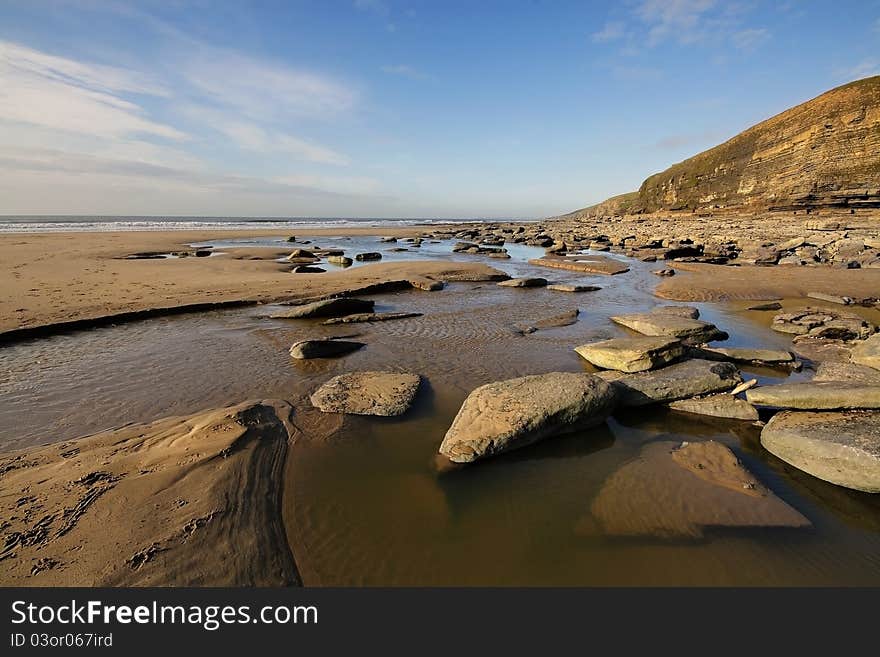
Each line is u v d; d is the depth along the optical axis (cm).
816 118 5347
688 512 481
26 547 393
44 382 806
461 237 5088
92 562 384
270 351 1001
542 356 991
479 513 482
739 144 6694
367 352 1011
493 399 657
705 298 1680
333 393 748
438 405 738
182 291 1554
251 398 747
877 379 711
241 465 534
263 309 1399
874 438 526
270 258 2616
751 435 649
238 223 9212
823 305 1548
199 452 552
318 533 449
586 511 486
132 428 628
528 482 536
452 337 1138
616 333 1184
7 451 568
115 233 4225
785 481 543
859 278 1986
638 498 504
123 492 471
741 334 1191
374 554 426
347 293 1638
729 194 6581
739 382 768
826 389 638
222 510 458
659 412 722
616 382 758
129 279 1734
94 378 827
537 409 622
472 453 562
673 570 412
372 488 519
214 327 1188
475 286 1922
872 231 3441
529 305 1543
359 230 6488
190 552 405
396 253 3309
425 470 554
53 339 1056
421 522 467
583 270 2477
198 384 807
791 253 2703
